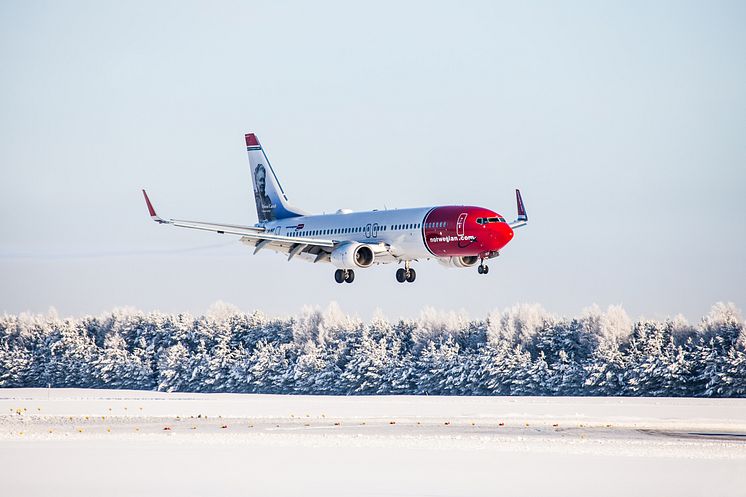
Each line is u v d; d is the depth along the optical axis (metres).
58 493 56.50
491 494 56.25
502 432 92.38
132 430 94.06
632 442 82.56
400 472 63.53
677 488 58.38
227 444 79.56
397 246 123.44
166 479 60.94
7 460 69.25
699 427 98.12
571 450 75.69
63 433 90.25
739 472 64.06
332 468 65.25
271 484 59.12
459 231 117.06
